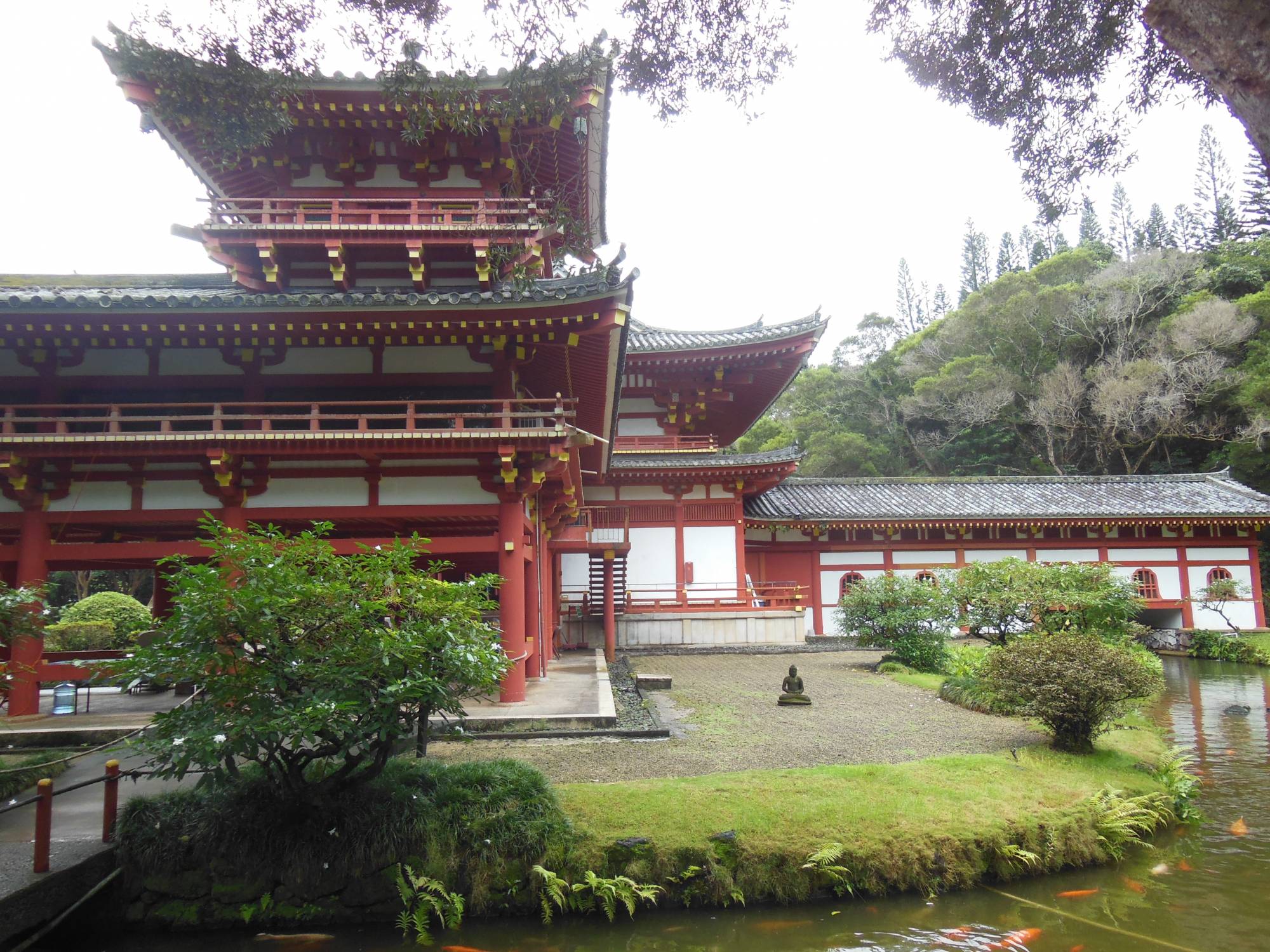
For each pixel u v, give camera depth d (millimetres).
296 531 15875
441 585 7672
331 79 14133
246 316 12375
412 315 12461
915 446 61781
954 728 13766
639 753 11531
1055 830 9008
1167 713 18594
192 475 13438
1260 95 3773
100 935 7434
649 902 7855
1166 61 8562
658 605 28219
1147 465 52688
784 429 66312
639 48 9086
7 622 9375
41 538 13102
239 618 6922
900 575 31875
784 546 33000
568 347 13758
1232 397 45531
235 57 9125
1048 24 8617
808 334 29219
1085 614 18422
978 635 19844
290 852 7625
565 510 20016
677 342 30453
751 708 15719
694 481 29438
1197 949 7027
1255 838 9859
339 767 8492
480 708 13375
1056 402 51625
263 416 12703
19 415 13445
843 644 29016
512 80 9734
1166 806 10352
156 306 12016
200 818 7848
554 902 7703
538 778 8766
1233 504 33406
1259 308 46031
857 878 8156
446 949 7160
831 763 11258
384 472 13703
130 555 13172
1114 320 53125
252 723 6785
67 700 13914
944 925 7582
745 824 8469
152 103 13281
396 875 7652
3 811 6914
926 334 66688
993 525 32250
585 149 15734
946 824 8781
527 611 17375
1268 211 54688
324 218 14625
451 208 15367
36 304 11859
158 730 7371
